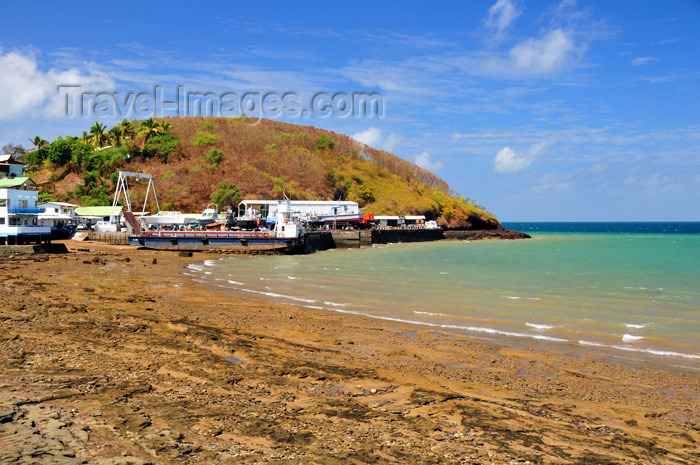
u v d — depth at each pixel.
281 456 10.14
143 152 122.38
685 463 11.37
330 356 19.81
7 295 27.95
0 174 83.25
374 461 10.22
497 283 44.88
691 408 15.84
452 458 10.67
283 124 169.25
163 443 10.26
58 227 83.06
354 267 57.75
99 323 21.92
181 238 72.75
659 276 51.50
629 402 16.25
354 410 13.28
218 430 11.20
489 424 12.86
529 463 10.70
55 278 38.47
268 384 15.10
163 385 14.23
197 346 19.25
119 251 66.81
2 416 10.92
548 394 16.70
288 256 71.38
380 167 162.62
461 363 20.17
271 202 99.69
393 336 24.48
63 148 118.12
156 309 27.36
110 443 10.05
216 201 107.44
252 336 22.14
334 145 161.75
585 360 21.12
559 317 30.09
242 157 131.38
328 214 106.12
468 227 153.38
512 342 24.12
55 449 9.54
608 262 68.69
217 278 45.28
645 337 25.31
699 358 21.88
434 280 46.62
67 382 13.69
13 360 15.54
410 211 139.62
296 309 30.45
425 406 14.07
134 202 104.50
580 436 12.66
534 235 188.25
